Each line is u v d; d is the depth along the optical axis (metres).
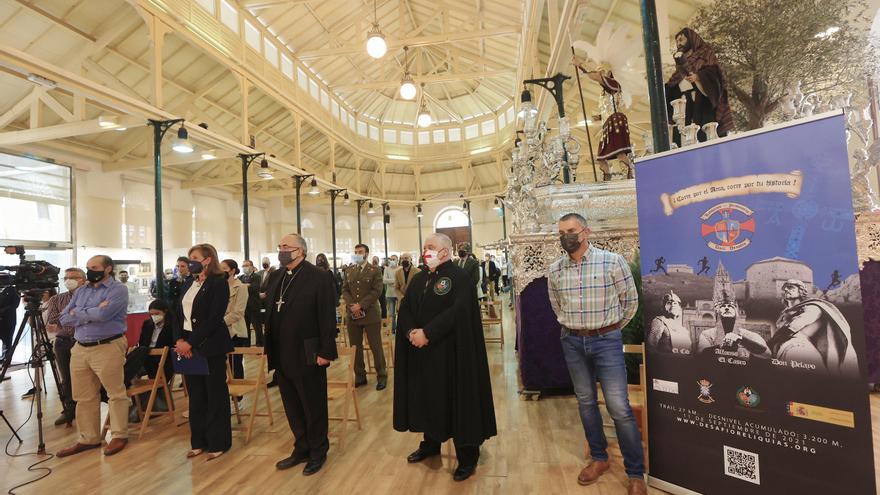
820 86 4.62
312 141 17.50
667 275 2.36
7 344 6.50
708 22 4.99
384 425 3.81
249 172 14.44
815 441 1.86
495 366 5.71
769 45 4.67
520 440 3.23
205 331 3.28
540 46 10.07
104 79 9.47
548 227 4.14
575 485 2.58
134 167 11.16
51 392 5.68
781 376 1.96
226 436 3.41
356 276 5.17
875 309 3.71
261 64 11.66
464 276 2.94
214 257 3.51
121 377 3.65
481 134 20.61
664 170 2.38
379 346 5.07
